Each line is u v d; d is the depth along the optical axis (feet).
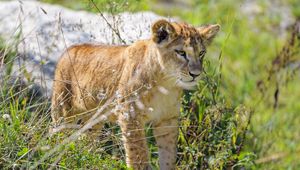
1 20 47.67
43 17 46.73
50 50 40.01
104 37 42.86
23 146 33.14
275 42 71.97
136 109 35.32
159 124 36.45
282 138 56.18
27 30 45.42
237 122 41.47
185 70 34.96
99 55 37.91
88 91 37.45
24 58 39.63
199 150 38.52
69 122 38.06
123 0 44.91
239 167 40.45
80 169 32.91
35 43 43.45
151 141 39.40
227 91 47.96
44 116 36.11
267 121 53.72
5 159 32.50
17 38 41.57
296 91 63.72
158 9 69.97
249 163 40.65
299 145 56.44
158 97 35.55
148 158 36.17
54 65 41.96
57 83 38.81
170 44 35.09
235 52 69.77
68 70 38.75
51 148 33.01
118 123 36.35
